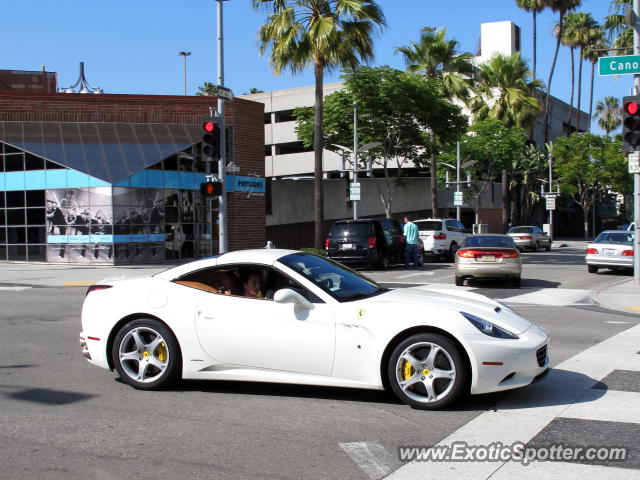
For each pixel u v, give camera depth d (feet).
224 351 20.17
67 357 26.63
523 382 18.45
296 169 177.99
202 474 13.87
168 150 84.07
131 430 16.92
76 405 19.38
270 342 19.71
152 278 21.91
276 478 13.62
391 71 95.09
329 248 72.95
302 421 17.57
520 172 177.78
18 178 81.46
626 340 29.55
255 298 20.51
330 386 20.15
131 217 79.87
